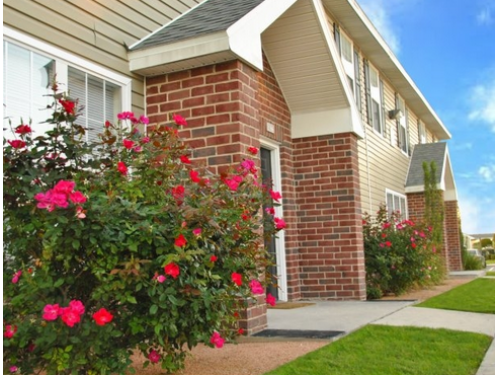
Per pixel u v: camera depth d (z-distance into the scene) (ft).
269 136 26.13
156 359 11.68
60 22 16.72
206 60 18.49
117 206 10.91
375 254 31.37
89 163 12.52
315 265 28.35
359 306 24.98
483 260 79.30
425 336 17.46
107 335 10.35
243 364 14.07
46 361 10.64
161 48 18.76
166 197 12.21
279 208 27.48
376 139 47.24
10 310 10.32
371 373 13.10
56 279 10.66
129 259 10.91
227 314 13.00
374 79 49.24
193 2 23.65
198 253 11.47
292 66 26.86
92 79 17.93
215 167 18.20
